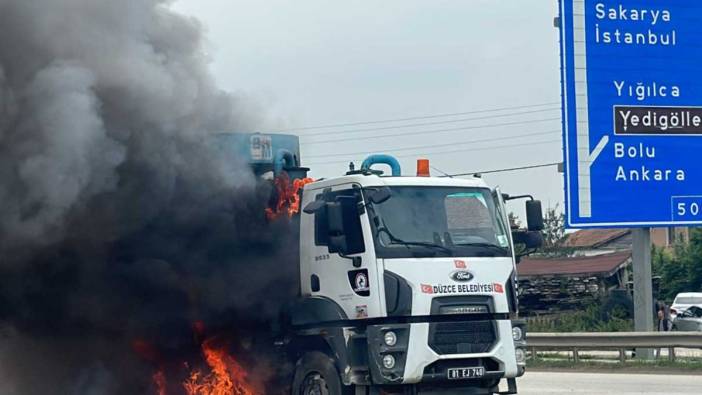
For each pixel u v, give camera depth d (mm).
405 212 21219
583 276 67250
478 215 21953
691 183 35781
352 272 21031
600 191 35281
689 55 35844
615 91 35438
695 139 35812
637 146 35500
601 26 35344
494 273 21578
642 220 35469
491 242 21812
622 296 52594
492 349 21281
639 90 35531
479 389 21484
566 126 35156
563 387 29484
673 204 35656
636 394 27188
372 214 20906
